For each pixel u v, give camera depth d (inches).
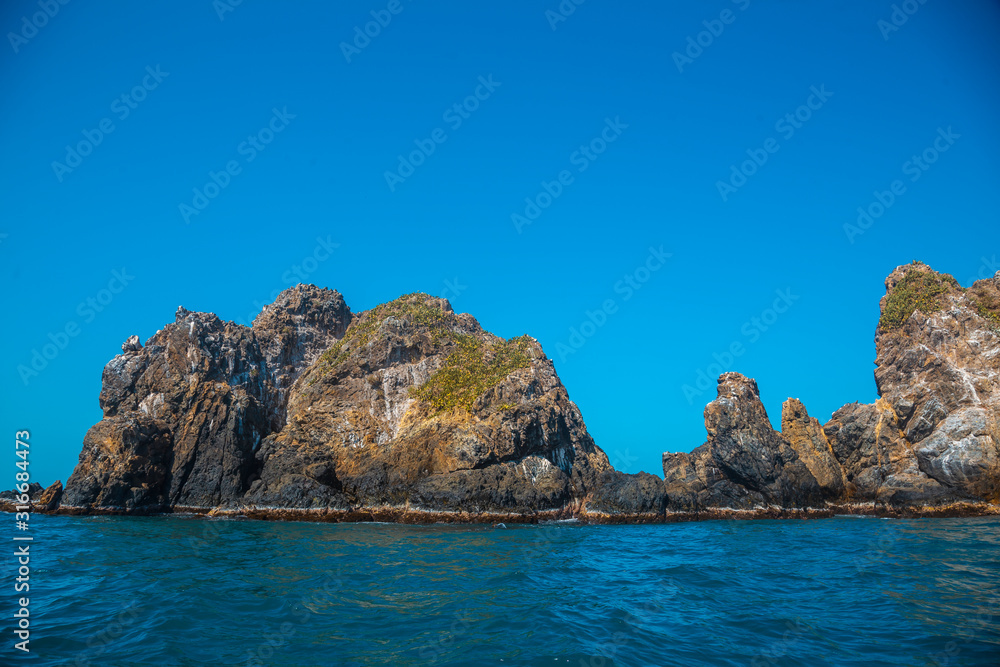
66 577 1075.9
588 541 1675.7
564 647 717.9
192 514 2406.5
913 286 2795.3
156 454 2463.1
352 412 2578.7
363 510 2260.1
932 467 2422.5
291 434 2503.7
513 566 1233.4
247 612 852.0
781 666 666.2
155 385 2600.9
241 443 2544.3
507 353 2815.0
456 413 2433.6
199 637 741.9
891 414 2608.3
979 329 2509.8
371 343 2758.4
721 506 2482.8
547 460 2396.7
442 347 2800.2
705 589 1032.8
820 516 2460.6
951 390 2479.1
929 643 729.0
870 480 2568.9
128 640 726.5
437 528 2014.0
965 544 1483.8
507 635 762.8
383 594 967.6
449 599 939.3
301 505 2253.9
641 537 1780.3
